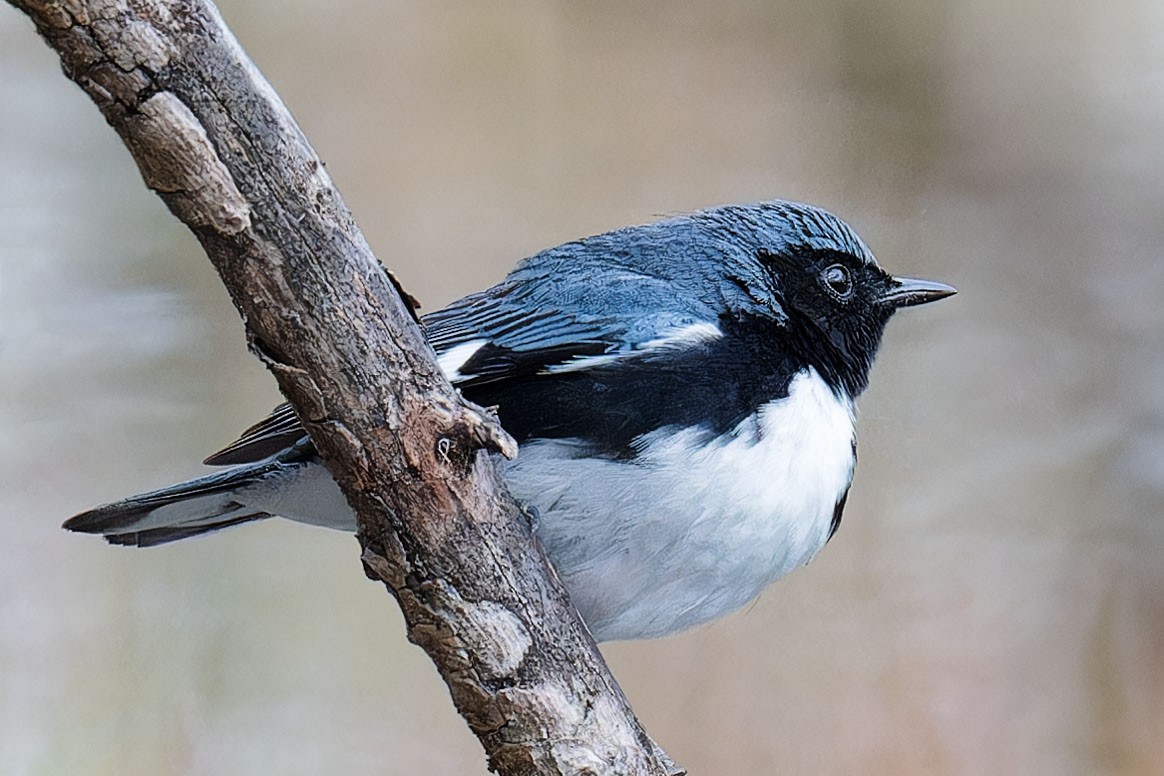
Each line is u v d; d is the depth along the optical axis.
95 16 4.48
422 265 13.58
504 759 5.80
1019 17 15.11
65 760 11.16
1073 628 12.54
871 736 11.73
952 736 11.77
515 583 5.63
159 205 13.16
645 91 14.68
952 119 15.02
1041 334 14.30
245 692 11.91
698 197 14.19
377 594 12.52
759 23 14.87
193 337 13.03
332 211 5.02
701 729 11.69
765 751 11.63
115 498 12.34
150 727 11.57
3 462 12.30
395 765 11.61
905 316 14.27
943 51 15.05
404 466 5.30
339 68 14.36
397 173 14.01
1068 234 14.73
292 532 12.76
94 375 12.77
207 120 4.74
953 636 12.30
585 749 5.77
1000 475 13.44
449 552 5.49
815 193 14.58
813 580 12.58
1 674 11.39
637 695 11.77
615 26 14.79
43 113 13.27
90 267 13.02
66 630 11.72
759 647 12.08
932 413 13.86
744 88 14.70
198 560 12.34
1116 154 14.96
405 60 14.46
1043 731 12.03
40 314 12.79
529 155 14.23
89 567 12.05
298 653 12.16
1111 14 15.71
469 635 5.60
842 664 12.09
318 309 5.07
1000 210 14.80
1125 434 13.66
